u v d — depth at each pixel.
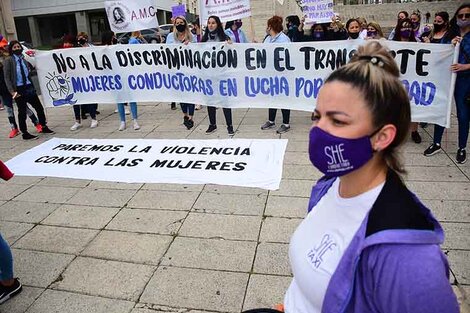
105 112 8.08
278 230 3.32
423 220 0.86
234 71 5.84
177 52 6.04
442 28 5.33
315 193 1.30
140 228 3.49
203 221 3.54
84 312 2.54
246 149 5.23
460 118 4.45
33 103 6.56
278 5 14.18
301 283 1.09
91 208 3.94
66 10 36.16
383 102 0.89
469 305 2.39
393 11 26.64
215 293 2.63
